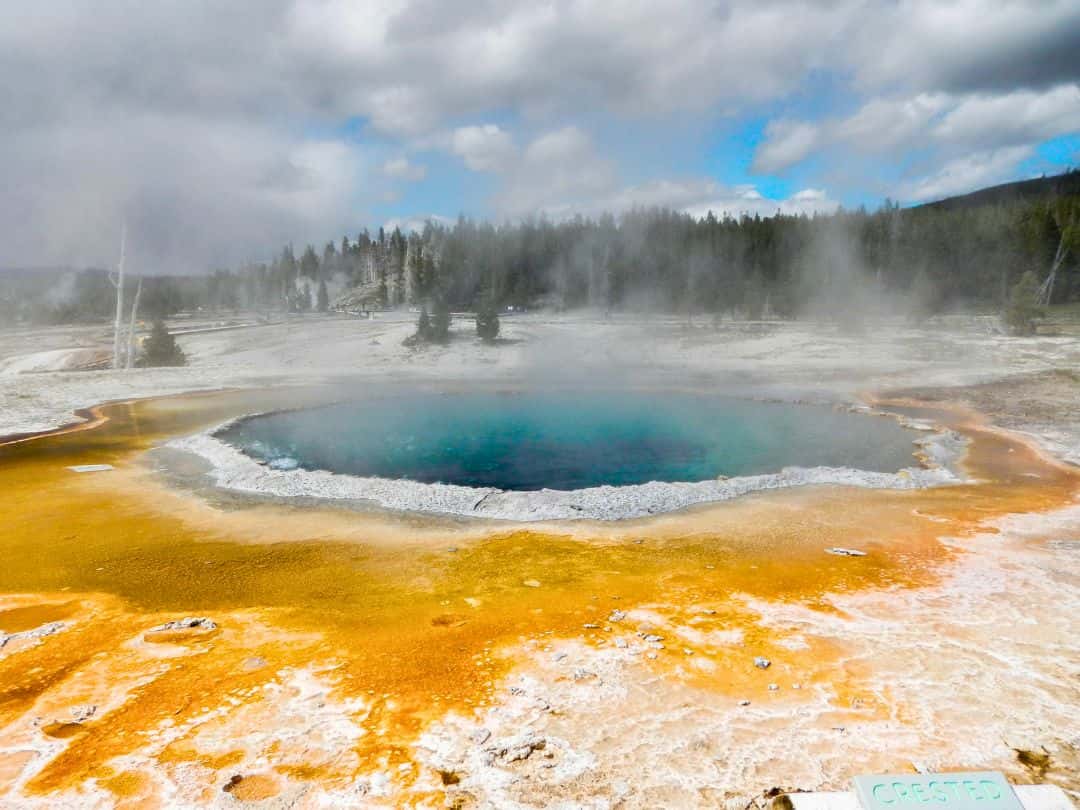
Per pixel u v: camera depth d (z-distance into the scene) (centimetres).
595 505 1330
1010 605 826
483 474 1711
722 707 611
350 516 1292
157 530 1201
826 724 582
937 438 2005
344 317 8119
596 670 681
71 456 1855
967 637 741
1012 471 1600
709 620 798
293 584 938
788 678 659
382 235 13950
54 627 791
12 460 1805
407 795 498
